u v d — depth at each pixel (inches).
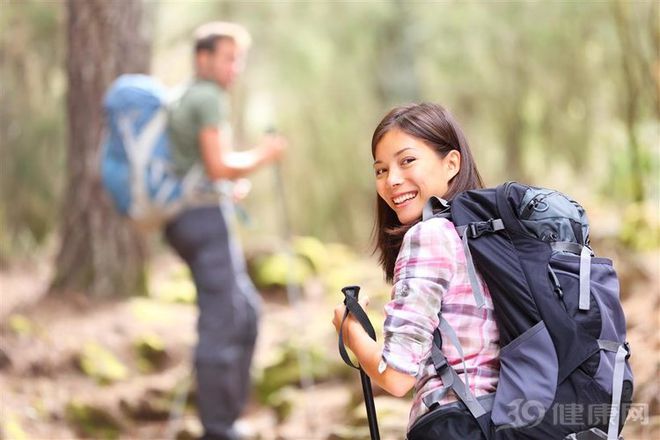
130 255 324.5
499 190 99.5
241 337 232.7
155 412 254.7
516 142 489.4
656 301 222.7
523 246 96.1
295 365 272.5
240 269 238.5
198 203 232.4
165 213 231.6
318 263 373.7
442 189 105.9
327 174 568.1
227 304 230.8
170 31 507.5
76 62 320.2
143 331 294.0
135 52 323.0
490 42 459.8
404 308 95.8
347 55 510.6
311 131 557.6
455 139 106.7
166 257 420.5
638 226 279.1
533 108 481.7
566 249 96.5
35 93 422.3
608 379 91.9
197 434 240.5
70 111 322.0
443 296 97.1
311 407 246.4
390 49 502.6
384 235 111.9
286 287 349.7
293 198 578.6
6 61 413.4
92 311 304.8
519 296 93.9
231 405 228.8
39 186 425.1
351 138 554.3
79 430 235.6
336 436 205.2
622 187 382.6
